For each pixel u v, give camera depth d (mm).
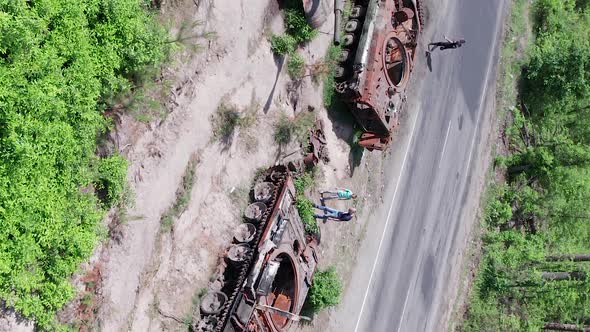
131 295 18109
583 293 43344
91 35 15391
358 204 29719
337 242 28234
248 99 22406
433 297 36219
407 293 33594
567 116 48094
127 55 16219
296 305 22406
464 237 39969
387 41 26844
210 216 20797
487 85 42906
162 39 17297
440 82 37344
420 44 35188
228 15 21047
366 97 25953
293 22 23859
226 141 21438
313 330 26625
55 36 14391
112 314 17516
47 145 14172
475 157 41281
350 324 29188
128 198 17625
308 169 25672
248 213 21812
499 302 42188
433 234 36281
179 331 19406
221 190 21281
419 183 34969
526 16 48219
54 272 14969
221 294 20266
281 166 23062
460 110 39406
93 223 15969
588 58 43594
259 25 22562
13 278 13867
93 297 16953
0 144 13312
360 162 29641
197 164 20312
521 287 43094
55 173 14648
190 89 19797
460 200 39344
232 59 21438
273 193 22094
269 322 20875
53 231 14609
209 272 20516
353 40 26875
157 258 18938
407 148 33875
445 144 37625
